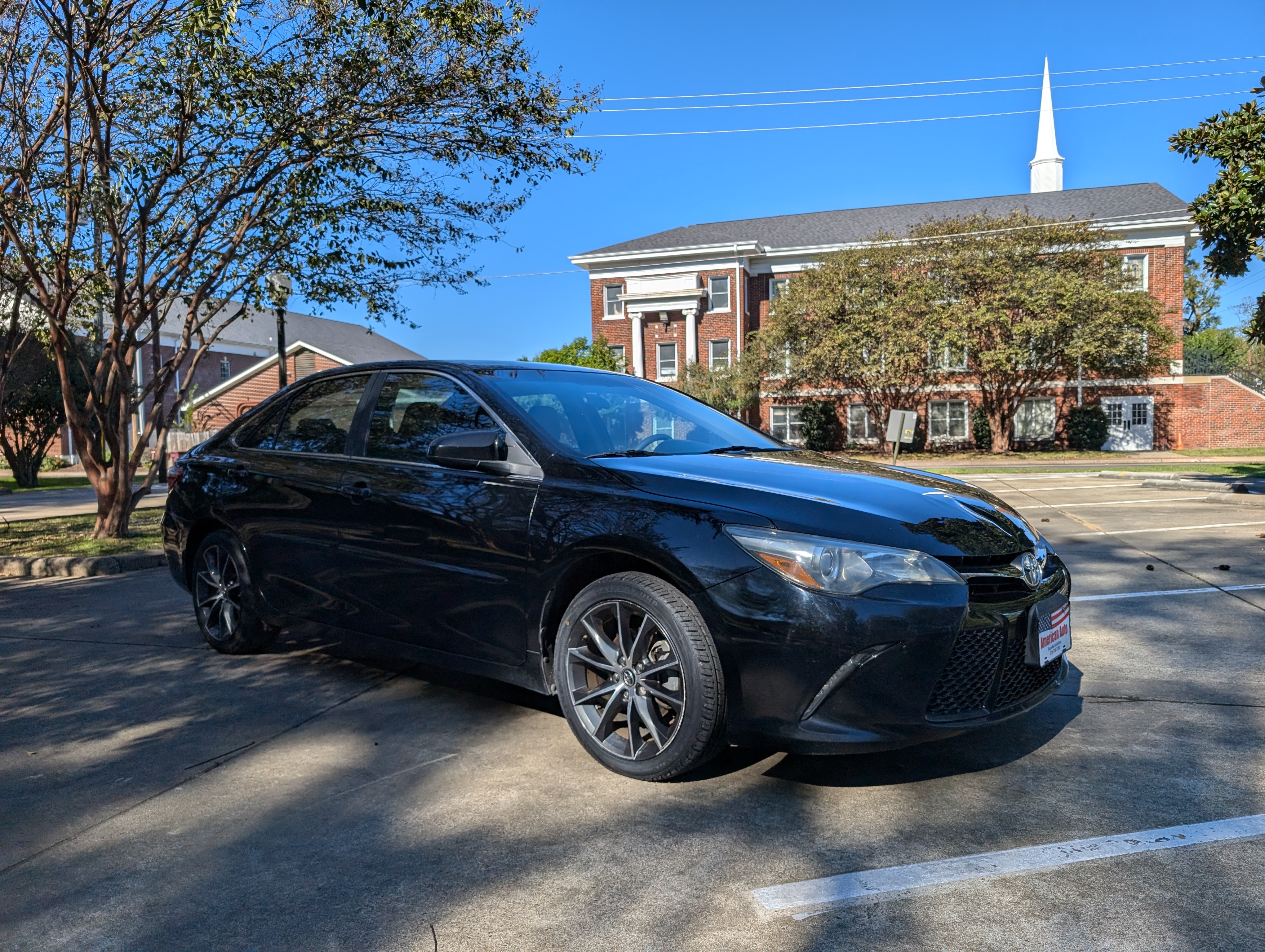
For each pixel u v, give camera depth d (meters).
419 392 4.00
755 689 2.75
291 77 8.35
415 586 3.66
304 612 4.21
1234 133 11.59
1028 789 2.91
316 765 3.20
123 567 7.98
